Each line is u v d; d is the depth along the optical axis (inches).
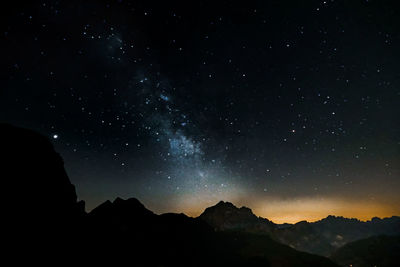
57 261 468.1
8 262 390.6
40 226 495.5
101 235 673.6
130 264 601.9
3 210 445.1
